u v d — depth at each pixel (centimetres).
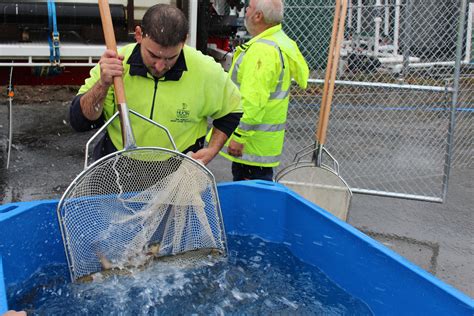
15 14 429
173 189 244
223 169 545
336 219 247
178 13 224
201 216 253
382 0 823
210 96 263
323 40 764
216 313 217
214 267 253
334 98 855
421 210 464
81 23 449
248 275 248
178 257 255
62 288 229
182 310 218
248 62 343
